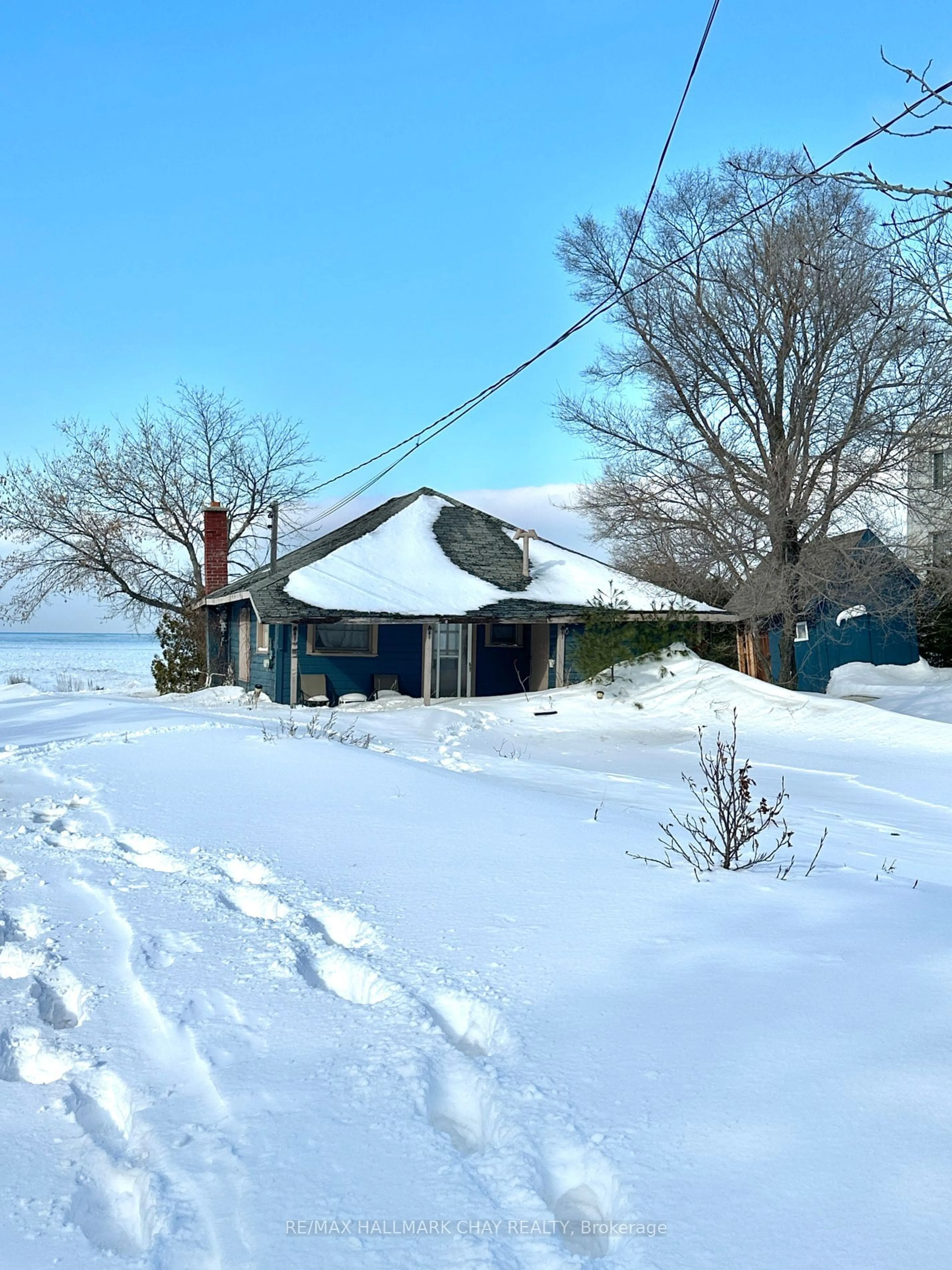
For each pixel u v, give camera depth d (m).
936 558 25.73
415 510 27.97
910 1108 3.01
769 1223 2.48
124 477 40.03
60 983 4.41
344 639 23.86
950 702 23.23
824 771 14.41
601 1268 2.34
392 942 4.72
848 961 4.39
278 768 9.89
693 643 25.41
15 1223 2.63
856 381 23.55
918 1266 2.30
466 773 11.57
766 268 24.17
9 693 30.86
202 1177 2.75
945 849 8.38
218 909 5.34
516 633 25.95
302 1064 3.45
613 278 26.70
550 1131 2.94
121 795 8.74
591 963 4.38
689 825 8.26
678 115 11.54
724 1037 3.55
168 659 33.31
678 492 25.98
